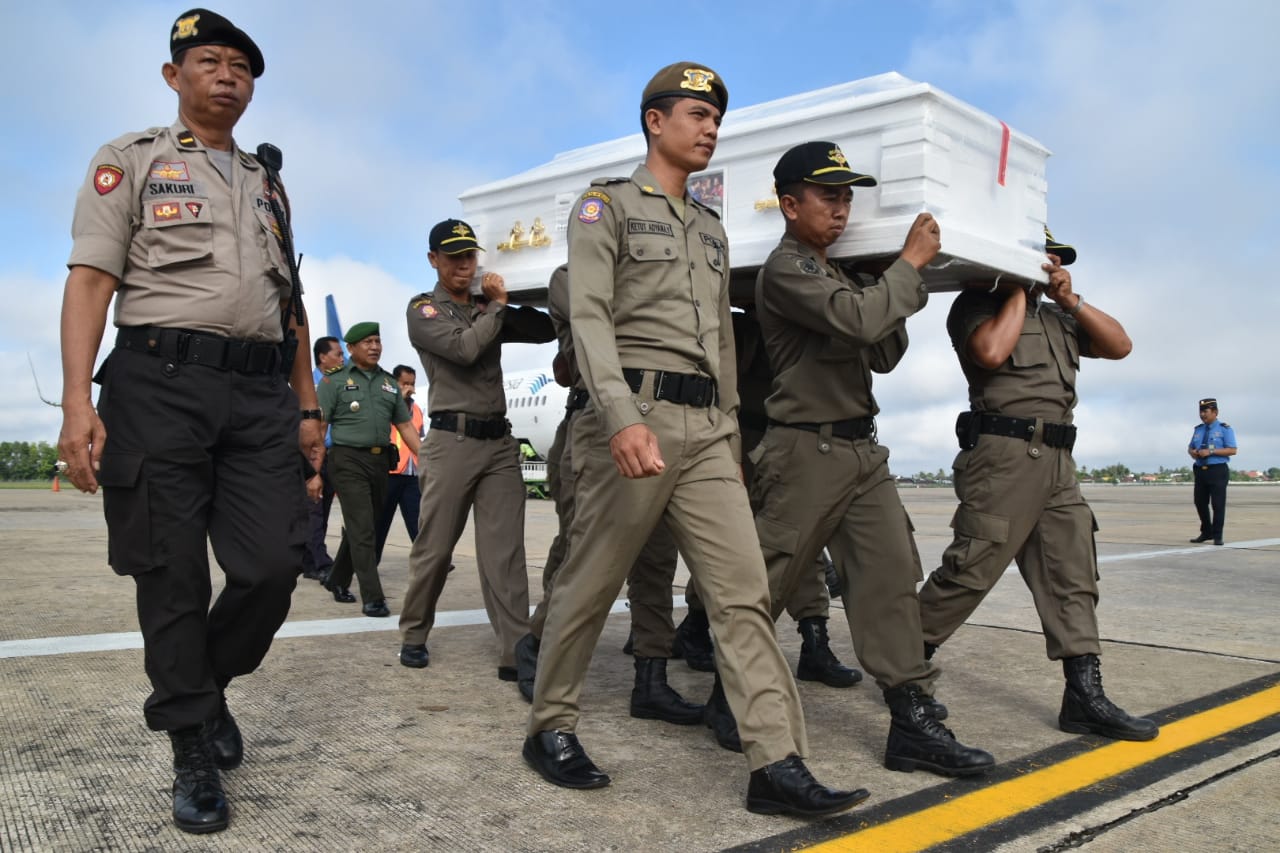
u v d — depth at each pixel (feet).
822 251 8.67
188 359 6.95
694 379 7.50
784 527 8.51
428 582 11.81
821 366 8.38
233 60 7.31
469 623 15.25
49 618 14.73
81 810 6.96
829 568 17.31
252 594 7.25
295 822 6.80
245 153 7.80
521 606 11.35
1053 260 9.68
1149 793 7.48
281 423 7.47
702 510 7.32
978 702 10.43
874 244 8.60
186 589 6.89
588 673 11.97
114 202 6.86
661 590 9.86
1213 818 6.98
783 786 6.79
